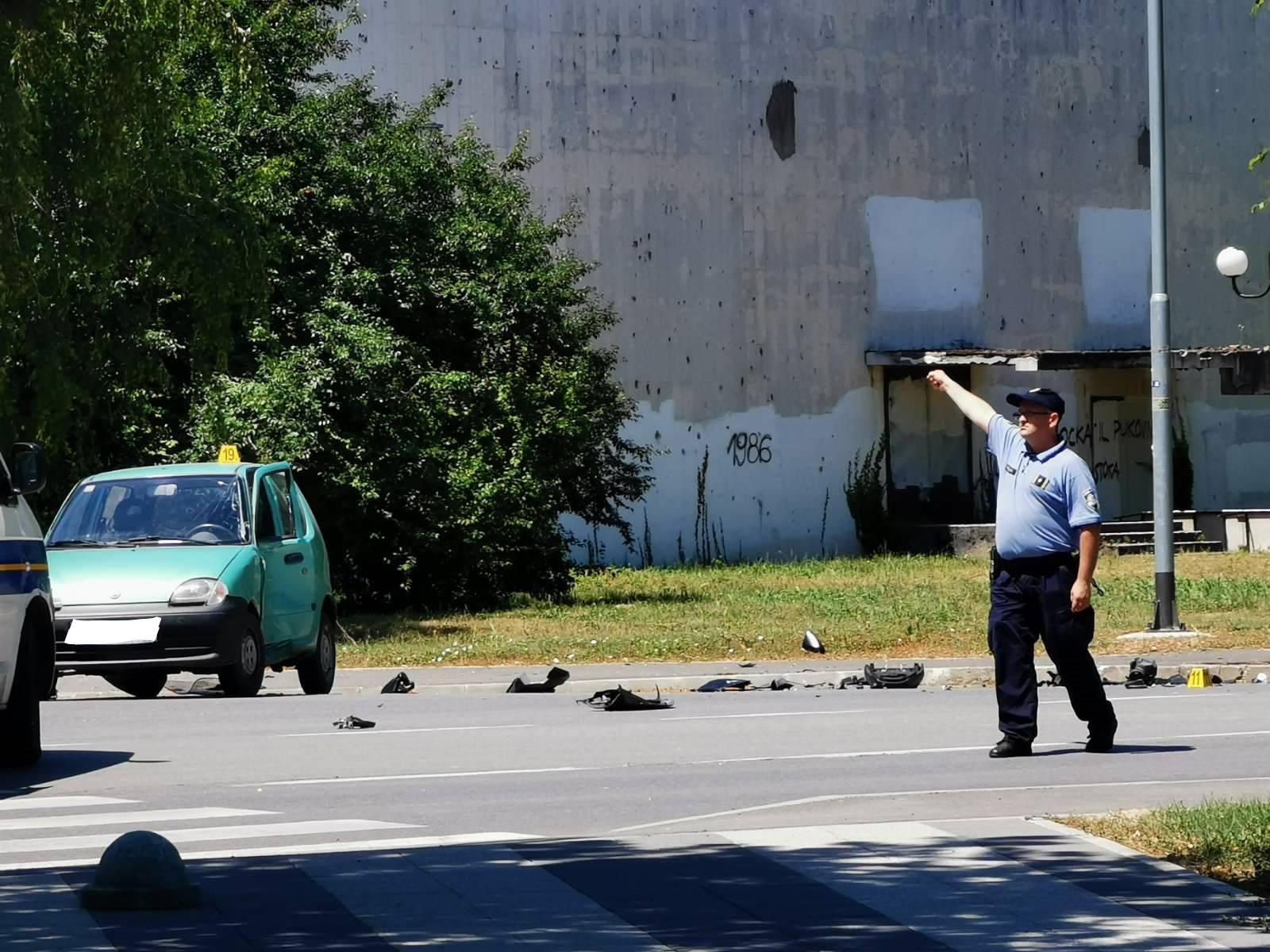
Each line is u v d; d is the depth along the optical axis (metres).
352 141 79.44
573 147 102.94
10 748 29.20
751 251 107.19
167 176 54.78
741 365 106.62
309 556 45.28
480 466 72.31
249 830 22.78
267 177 69.25
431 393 72.81
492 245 80.31
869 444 109.88
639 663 52.34
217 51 56.69
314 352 67.88
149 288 63.34
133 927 16.31
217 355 58.06
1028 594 29.20
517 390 76.19
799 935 15.94
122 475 43.44
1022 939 15.70
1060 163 115.94
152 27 52.97
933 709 38.81
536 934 16.05
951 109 112.81
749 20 107.38
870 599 71.56
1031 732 29.38
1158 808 22.30
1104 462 117.69
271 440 64.19
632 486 87.50
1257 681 47.72
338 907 17.14
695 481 105.06
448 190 82.12
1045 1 115.75
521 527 73.69
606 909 16.97
